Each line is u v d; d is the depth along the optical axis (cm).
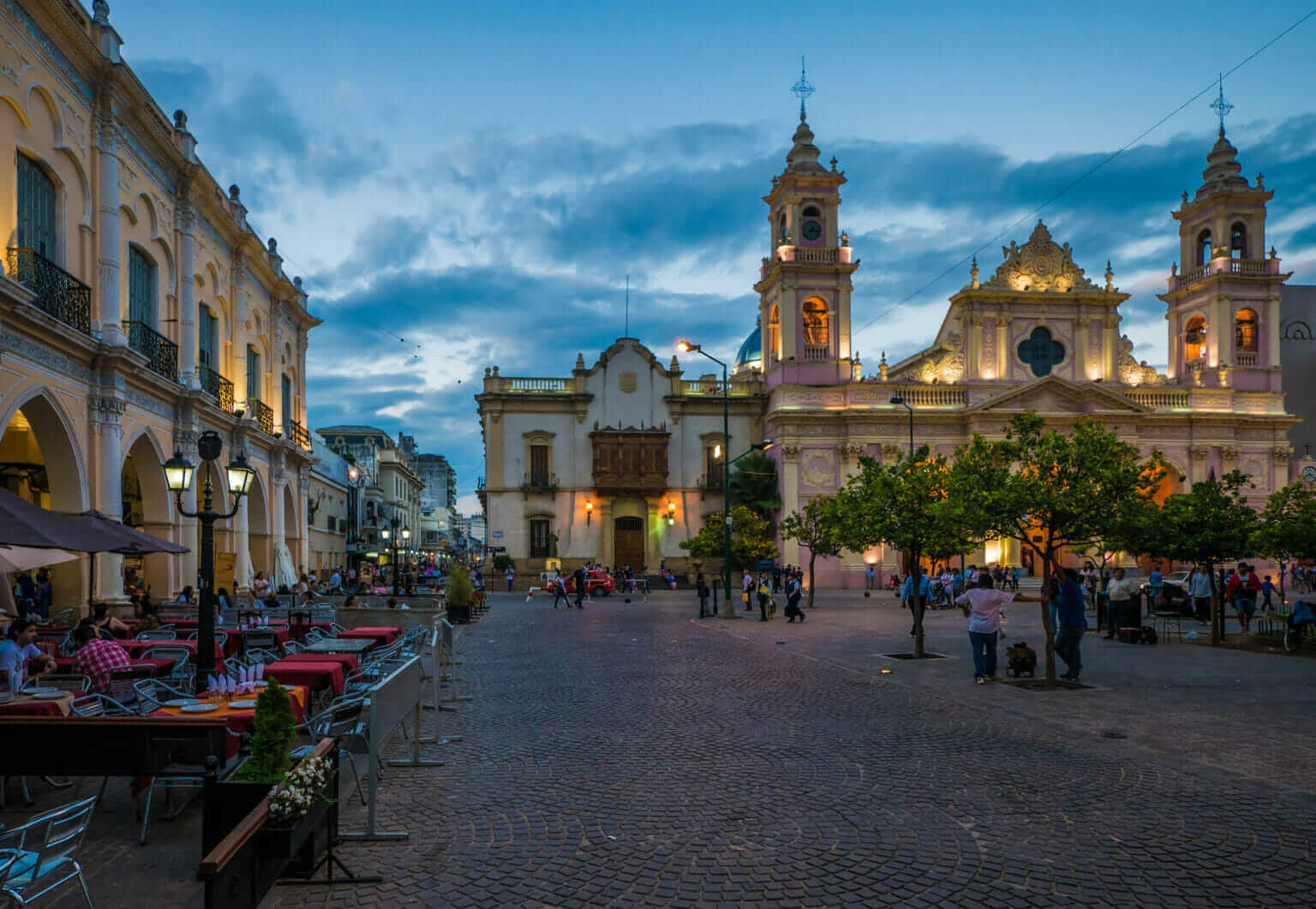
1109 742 1020
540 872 643
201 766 737
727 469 3133
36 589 1997
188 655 1371
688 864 655
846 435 5338
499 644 2169
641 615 3203
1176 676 1533
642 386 5588
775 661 1789
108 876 644
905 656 1852
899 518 1877
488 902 593
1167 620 2578
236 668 1258
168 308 2578
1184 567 4956
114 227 2108
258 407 3438
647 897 599
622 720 1184
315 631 1792
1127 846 681
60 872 647
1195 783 847
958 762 932
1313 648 1905
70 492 1931
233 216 3139
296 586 3272
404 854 680
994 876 625
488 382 5509
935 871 636
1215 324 5616
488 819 762
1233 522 1994
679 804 798
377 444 9250
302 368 4306
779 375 5497
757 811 776
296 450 3803
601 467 5388
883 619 2948
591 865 655
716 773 904
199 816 779
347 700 984
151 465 2441
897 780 868
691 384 5694
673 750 1007
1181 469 5459
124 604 2072
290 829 543
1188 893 595
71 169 1978
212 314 3014
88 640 1170
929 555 2002
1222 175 5678
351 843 704
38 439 1891
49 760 696
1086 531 1460
